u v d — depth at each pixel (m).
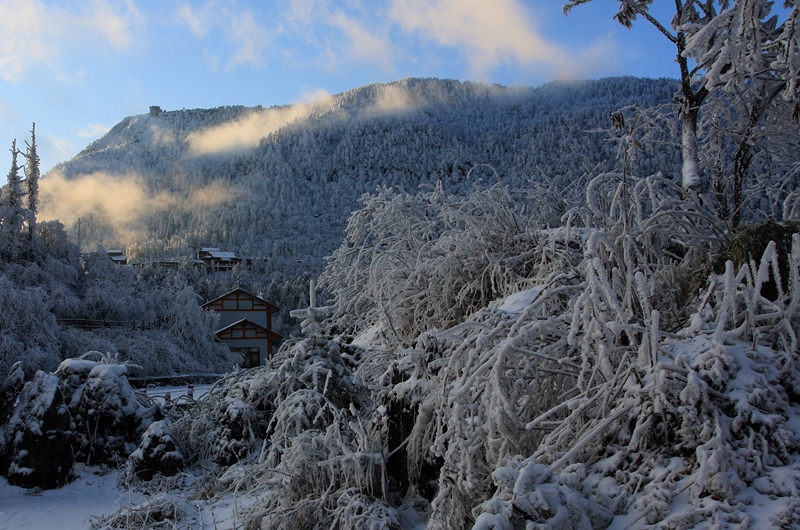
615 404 4.08
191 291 36.47
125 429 11.94
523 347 4.70
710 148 7.30
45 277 30.47
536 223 7.90
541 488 3.32
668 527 3.02
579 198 8.41
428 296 8.15
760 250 4.54
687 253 5.59
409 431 6.02
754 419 3.31
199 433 11.19
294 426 7.56
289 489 6.26
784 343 3.73
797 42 4.77
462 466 4.39
